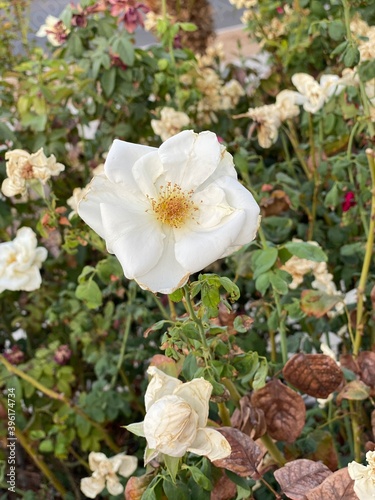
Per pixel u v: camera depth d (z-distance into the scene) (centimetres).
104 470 54
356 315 52
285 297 57
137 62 68
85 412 61
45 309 72
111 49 66
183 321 36
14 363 65
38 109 66
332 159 58
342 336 60
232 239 29
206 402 33
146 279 29
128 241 29
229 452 32
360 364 45
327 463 45
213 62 86
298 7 70
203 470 37
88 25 68
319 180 64
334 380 41
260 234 47
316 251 45
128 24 65
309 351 56
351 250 57
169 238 30
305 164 68
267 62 80
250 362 38
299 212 70
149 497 35
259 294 66
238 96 78
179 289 33
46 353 64
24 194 50
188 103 71
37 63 66
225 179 31
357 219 62
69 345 71
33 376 62
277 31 76
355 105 60
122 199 31
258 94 81
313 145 65
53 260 71
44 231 52
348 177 64
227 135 79
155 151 31
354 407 51
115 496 58
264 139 61
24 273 53
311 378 41
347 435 56
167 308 65
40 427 64
